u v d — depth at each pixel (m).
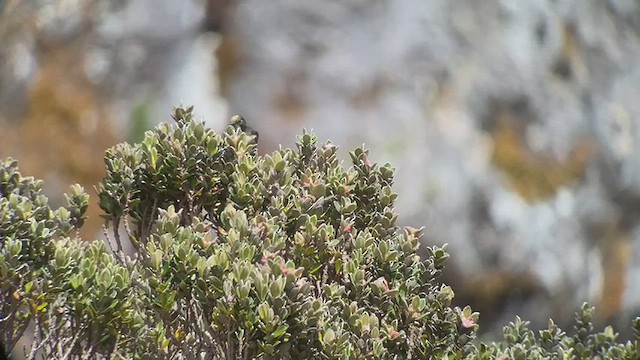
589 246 21.16
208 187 9.34
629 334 21.38
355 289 8.38
